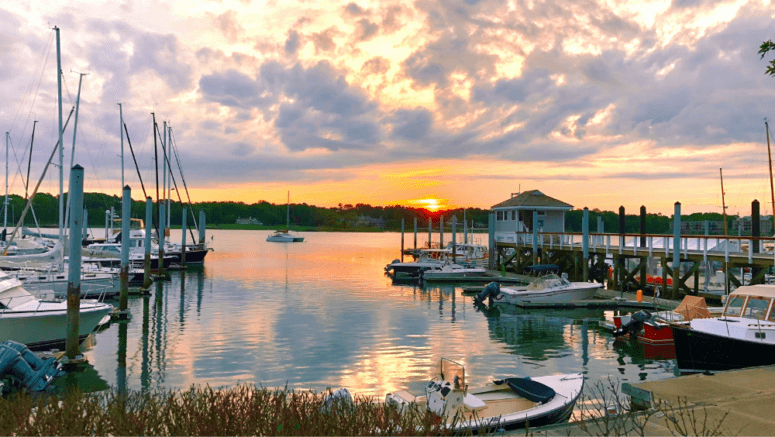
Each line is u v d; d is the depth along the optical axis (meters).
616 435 7.55
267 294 35.97
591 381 16.28
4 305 19.00
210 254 81.31
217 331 23.36
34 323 18.91
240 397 7.33
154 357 18.78
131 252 49.00
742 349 15.03
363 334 23.05
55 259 30.64
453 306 31.64
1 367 13.98
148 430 6.37
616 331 22.27
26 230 54.62
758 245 30.78
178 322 25.52
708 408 9.06
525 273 48.19
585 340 22.39
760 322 15.77
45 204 97.56
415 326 25.14
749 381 10.72
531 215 51.38
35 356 15.04
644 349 20.75
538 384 11.84
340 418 6.75
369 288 40.09
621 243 35.78
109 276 32.06
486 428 8.46
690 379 10.87
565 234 42.38
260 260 68.81
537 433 8.13
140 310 29.06
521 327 25.20
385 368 17.58
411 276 48.41
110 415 6.69
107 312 20.89
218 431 6.24
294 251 91.12
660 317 21.39
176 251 58.19
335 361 18.39
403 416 7.29
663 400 9.56
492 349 20.58
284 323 25.41
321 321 26.06
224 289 38.50
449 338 22.52
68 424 6.29
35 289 28.36
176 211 149.75
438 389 10.45
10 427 6.30
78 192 17.94
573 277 43.47
